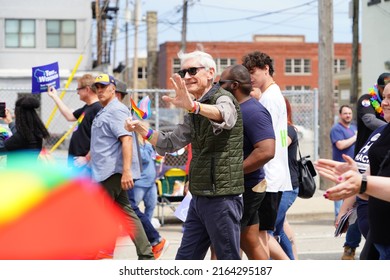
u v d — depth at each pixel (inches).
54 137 1700.3
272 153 359.6
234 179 334.6
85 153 517.7
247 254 378.3
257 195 367.6
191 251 353.1
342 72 3262.8
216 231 335.9
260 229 390.9
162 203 733.3
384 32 1806.1
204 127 332.5
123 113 477.4
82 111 641.0
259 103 369.4
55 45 2832.2
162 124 1444.4
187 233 354.9
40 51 2819.9
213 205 335.3
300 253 587.5
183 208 440.8
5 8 2790.4
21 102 509.7
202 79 343.3
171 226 766.5
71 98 2108.8
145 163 633.6
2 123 593.6
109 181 480.1
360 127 455.8
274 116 397.1
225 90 340.5
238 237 339.3
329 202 903.1
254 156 358.3
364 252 310.0
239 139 337.4
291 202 437.4
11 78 2202.3
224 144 332.5
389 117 324.8
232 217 336.2
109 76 481.7
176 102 311.3
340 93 3336.6
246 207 368.2
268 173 390.9
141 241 491.2
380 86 453.4
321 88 1049.5
